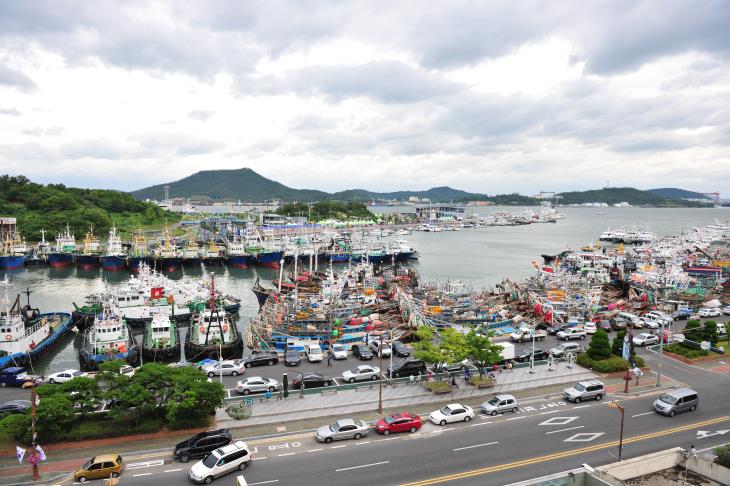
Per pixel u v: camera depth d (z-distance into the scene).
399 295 114.81
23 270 196.88
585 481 33.72
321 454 43.66
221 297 123.31
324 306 102.38
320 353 71.94
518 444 45.59
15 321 81.50
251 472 40.56
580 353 71.75
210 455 40.72
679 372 66.19
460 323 93.50
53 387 47.25
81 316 104.12
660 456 36.28
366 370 63.19
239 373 65.19
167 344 84.88
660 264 174.88
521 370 66.31
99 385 49.56
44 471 40.97
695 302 110.88
